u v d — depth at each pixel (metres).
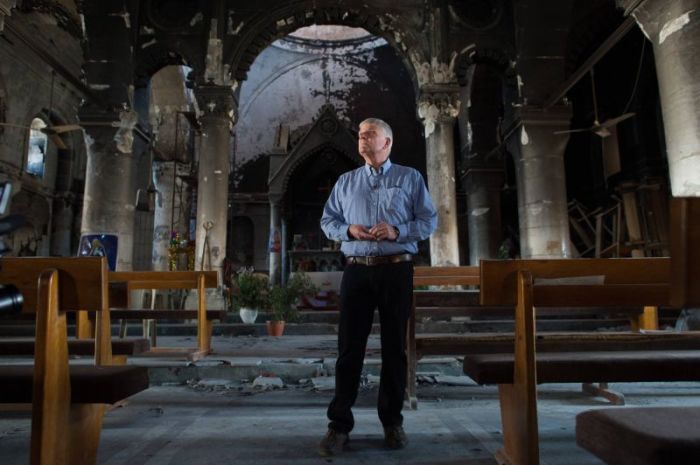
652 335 3.09
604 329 8.52
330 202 3.18
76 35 14.12
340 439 2.65
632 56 16.17
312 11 12.23
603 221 15.51
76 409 2.10
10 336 7.91
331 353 6.16
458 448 2.72
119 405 3.86
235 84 12.05
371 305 2.86
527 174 11.21
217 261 11.21
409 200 3.01
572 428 3.12
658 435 1.23
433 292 3.87
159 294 12.34
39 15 14.15
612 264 2.26
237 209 25.00
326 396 4.25
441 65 11.84
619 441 1.32
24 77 16.70
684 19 5.86
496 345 3.34
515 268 2.20
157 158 17.30
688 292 1.45
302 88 25.78
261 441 2.87
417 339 3.36
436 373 5.20
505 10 12.16
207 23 11.98
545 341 3.04
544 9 11.77
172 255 15.68
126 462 2.49
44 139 18.83
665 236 12.88
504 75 12.20
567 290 2.08
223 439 2.91
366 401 4.08
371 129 3.04
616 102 17.03
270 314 10.34
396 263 2.84
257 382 4.70
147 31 11.98
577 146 19.16
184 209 19.09
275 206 21.89
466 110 14.90
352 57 25.38
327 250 20.17
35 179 18.06
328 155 23.97
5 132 15.96
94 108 11.30
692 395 4.14
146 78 12.10
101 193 11.10
